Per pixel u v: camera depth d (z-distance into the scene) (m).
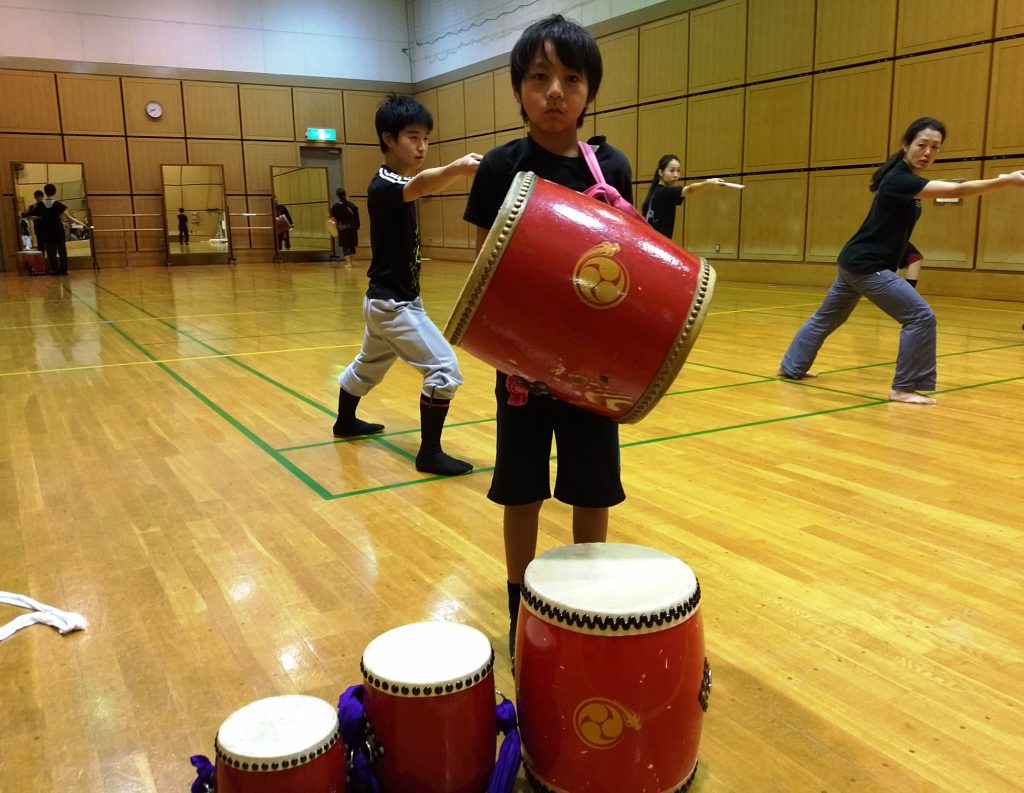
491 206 1.65
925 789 1.36
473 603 2.06
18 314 8.27
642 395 1.35
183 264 16.16
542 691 1.26
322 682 1.70
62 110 14.71
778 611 1.98
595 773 1.25
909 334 4.11
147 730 1.54
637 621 1.19
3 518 2.66
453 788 1.26
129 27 15.00
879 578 2.16
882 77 9.16
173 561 2.32
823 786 1.37
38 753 1.48
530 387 1.46
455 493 2.89
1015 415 3.86
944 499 2.75
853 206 9.66
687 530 2.50
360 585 2.16
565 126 1.57
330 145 17.11
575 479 1.66
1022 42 7.90
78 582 2.18
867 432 3.59
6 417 4.03
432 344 3.11
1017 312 7.48
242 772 1.11
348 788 1.25
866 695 1.63
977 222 8.45
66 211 13.89
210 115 15.93
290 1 16.23
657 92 11.98
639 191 12.55
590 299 1.29
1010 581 2.14
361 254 17.97
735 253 11.24
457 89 16.23
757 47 10.47
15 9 14.15
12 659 1.80
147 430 3.79
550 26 1.53
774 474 3.03
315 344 6.36
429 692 1.22
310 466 3.22
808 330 4.68
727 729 1.53
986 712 1.58
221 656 1.81
